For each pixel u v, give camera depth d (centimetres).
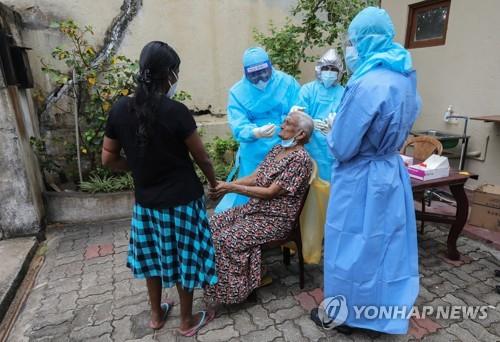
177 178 163
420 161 296
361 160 172
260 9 430
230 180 288
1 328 209
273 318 211
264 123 264
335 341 192
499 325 201
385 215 172
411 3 426
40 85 364
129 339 196
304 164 208
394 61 158
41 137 372
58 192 351
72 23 338
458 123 390
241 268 205
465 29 370
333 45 458
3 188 293
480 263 266
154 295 196
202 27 411
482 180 376
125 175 374
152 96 146
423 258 273
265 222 216
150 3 385
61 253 293
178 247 172
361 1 386
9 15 312
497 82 346
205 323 206
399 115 158
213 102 438
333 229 183
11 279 242
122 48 386
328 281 190
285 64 393
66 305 227
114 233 330
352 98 159
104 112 357
